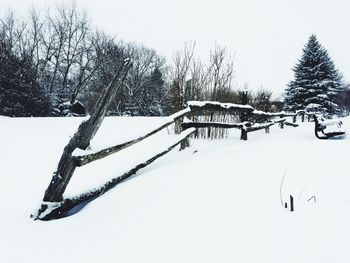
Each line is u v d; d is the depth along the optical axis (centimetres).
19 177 391
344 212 217
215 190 280
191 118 648
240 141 616
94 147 282
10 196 323
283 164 345
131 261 189
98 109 261
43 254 205
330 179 284
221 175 318
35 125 834
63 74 3375
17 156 496
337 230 196
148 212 255
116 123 882
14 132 707
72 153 260
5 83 1647
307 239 191
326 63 2972
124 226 238
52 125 837
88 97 3728
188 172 339
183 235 212
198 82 739
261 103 1163
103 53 3588
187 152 485
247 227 212
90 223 251
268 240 195
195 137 660
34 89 1823
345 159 351
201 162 378
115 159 437
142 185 317
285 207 234
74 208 299
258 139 655
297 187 271
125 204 278
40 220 262
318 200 241
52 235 233
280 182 286
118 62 3572
